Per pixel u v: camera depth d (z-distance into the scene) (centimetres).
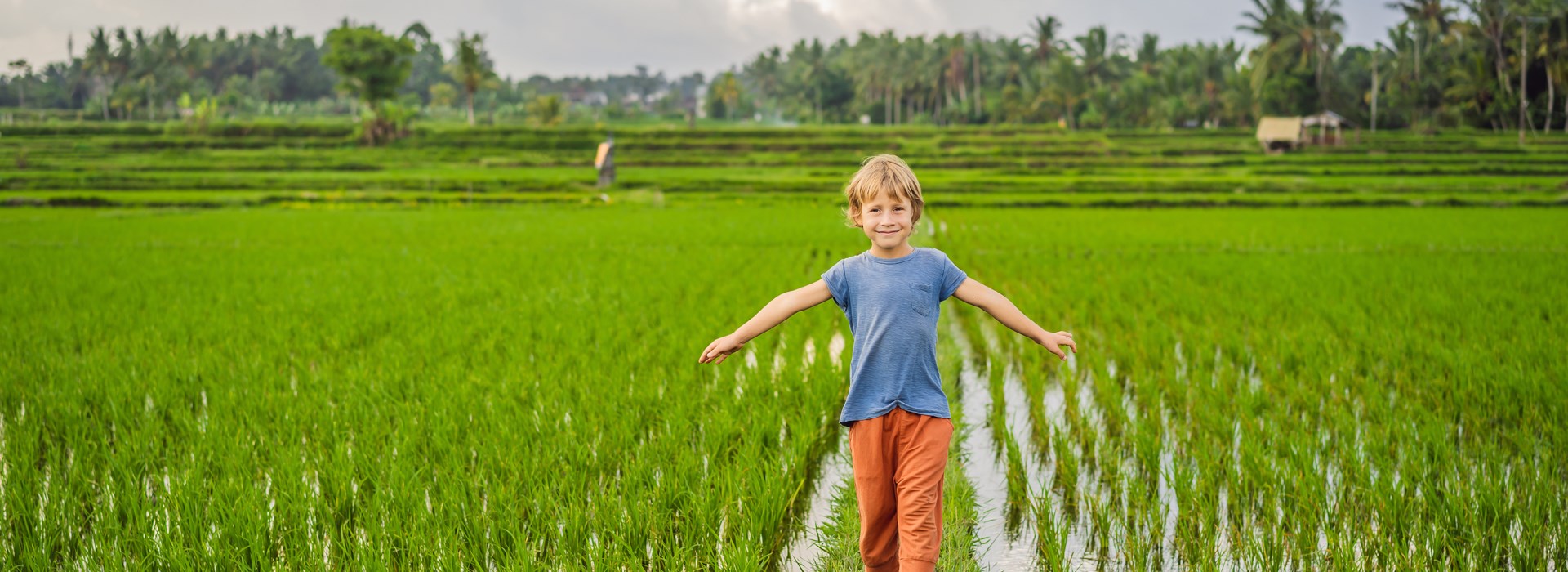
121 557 364
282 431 547
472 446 510
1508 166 4997
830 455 544
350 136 7431
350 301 1141
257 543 370
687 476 452
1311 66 7131
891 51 10294
